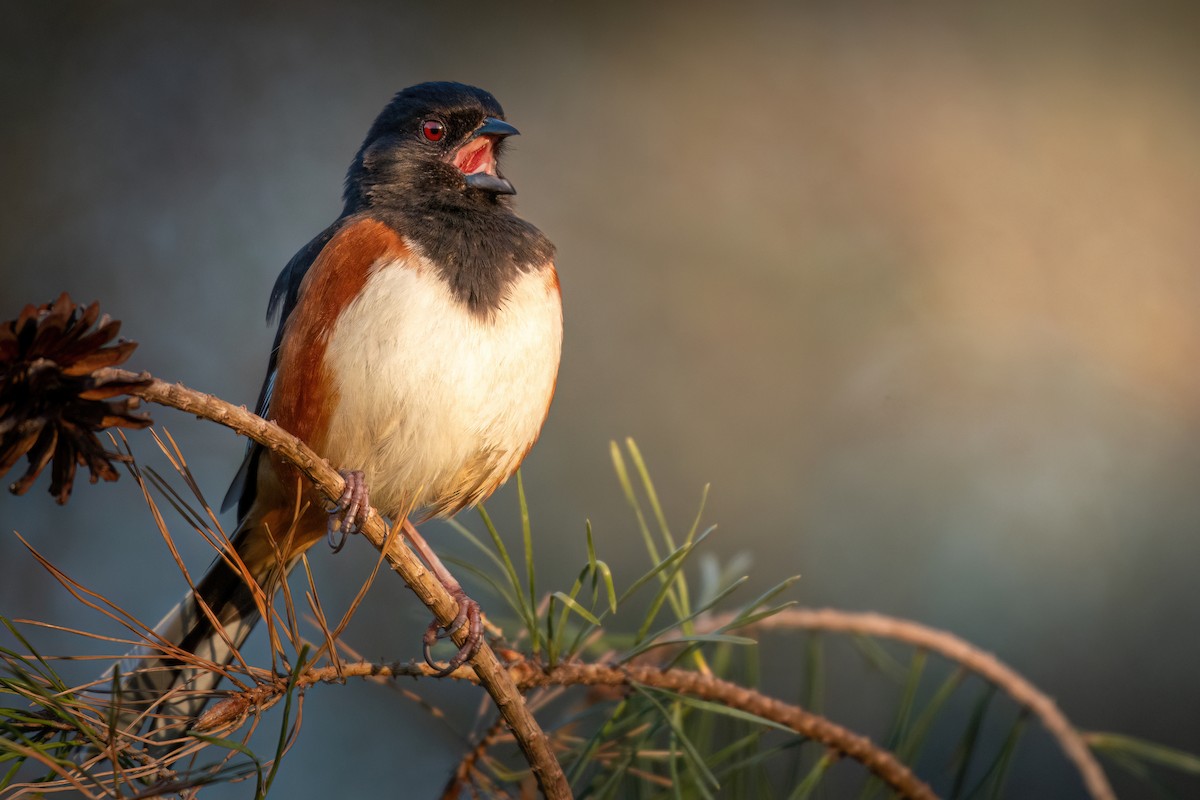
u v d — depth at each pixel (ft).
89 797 10.55
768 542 33.55
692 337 37.99
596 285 38.75
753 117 42.52
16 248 38.65
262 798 11.27
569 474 34.22
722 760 16.72
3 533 33.27
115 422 11.19
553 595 14.21
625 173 41.27
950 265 39.78
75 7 41.63
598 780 15.92
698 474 35.09
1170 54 42.60
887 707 27.94
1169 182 41.16
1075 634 30.73
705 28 43.86
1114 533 32.58
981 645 31.12
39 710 11.91
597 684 14.90
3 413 10.64
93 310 10.51
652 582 30.81
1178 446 34.96
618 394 36.42
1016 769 26.76
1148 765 27.61
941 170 41.60
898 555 32.91
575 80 43.09
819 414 36.45
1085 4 43.34
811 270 39.27
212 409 12.24
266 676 12.94
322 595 31.48
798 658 28.73
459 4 44.29
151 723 13.14
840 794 26.76
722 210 40.65
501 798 15.70
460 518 31.86
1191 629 30.42
